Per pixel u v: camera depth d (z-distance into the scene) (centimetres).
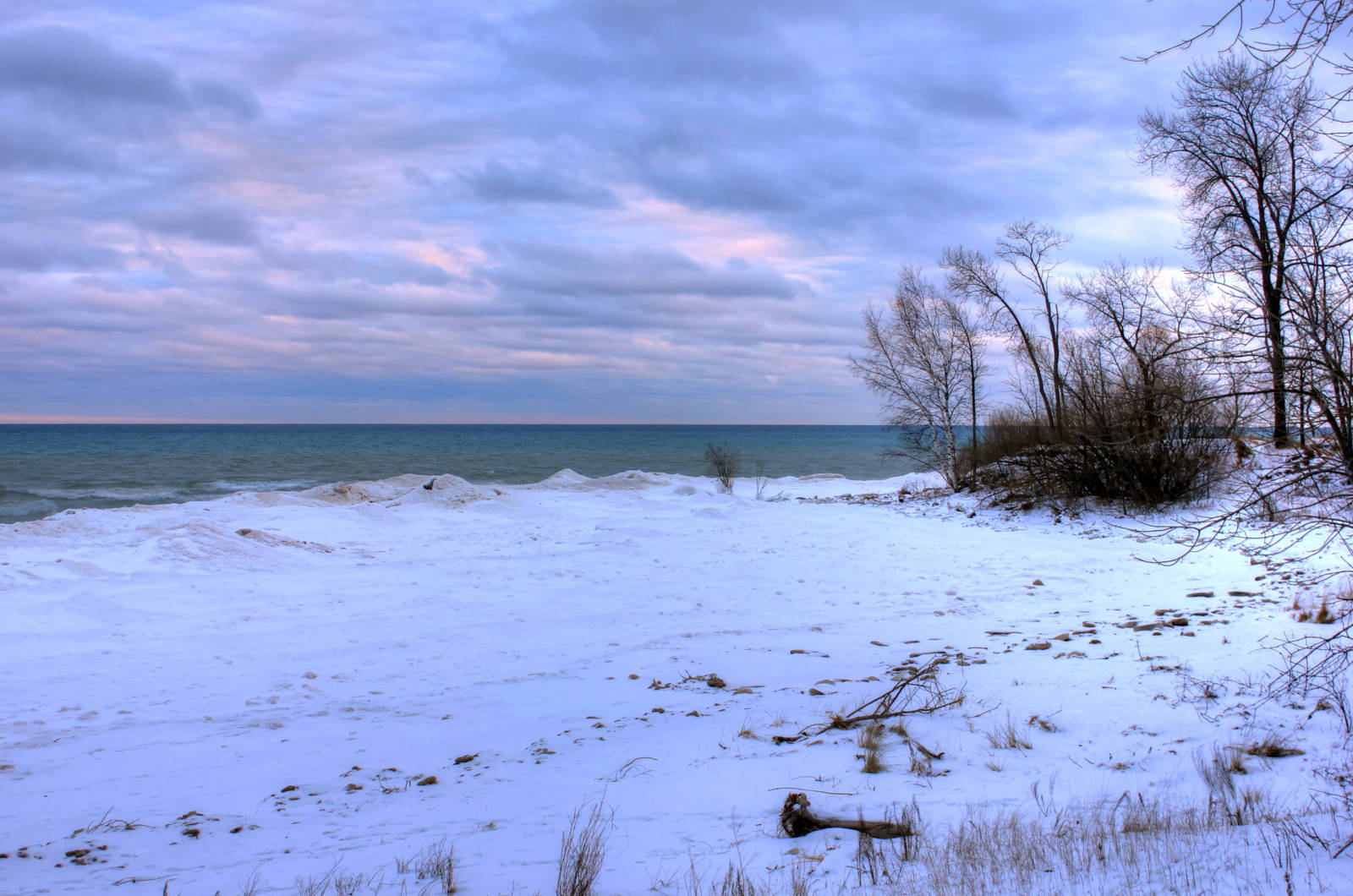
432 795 640
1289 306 615
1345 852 420
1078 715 740
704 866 467
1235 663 849
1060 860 438
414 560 2125
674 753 715
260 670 1120
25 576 1709
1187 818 484
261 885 466
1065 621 1251
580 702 931
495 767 710
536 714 891
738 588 1697
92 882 477
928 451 3559
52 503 3719
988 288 3134
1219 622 1086
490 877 459
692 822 547
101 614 1458
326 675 1091
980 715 766
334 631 1355
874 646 1162
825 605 1513
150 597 1597
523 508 3219
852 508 3219
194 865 504
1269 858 420
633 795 611
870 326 3328
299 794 660
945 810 540
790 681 971
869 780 612
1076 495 2667
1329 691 708
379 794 651
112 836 566
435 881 455
